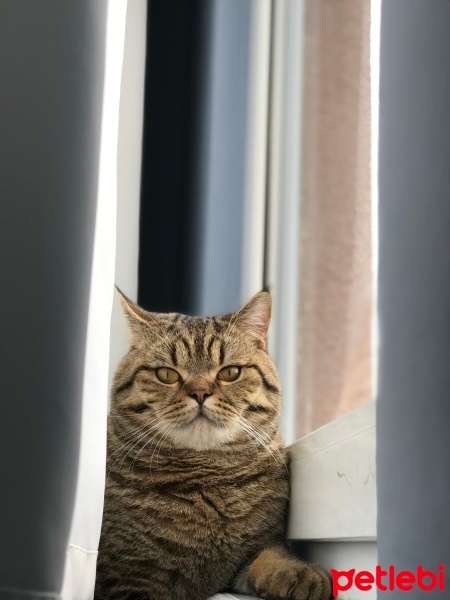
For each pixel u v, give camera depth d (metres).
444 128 0.72
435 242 0.71
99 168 0.95
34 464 0.86
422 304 0.71
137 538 1.27
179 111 1.89
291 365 1.84
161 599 1.26
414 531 0.68
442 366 0.69
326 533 1.15
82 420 0.90
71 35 0.95
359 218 1.75
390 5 0.79
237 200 1.89
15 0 0.96
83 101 0.94
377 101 0.85
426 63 0.74
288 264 1.90
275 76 1.94
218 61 1.92
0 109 0.94
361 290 1.75
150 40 1.90
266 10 1.95
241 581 1.28
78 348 0.90
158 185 1.87
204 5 1.93
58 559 0.84
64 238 0.91
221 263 1.86
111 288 1.02
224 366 1.43
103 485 0.99
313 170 1.93
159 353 1.43
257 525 1.34
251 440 1.39
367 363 1.72
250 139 1.91
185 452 1.37
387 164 0.77
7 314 0.89
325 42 1.93
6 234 0.91
